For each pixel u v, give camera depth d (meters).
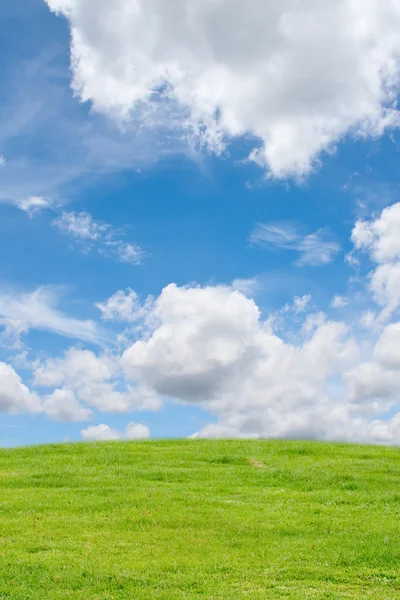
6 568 18.31
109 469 33.03
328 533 22.23
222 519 23.52
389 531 22.17
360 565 19.27
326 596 16.72
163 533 21.95
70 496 27.05
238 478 31.19
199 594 16.67
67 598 16.28
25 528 22.28
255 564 19.09
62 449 39.22
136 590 16.88
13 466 34.34
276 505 26.00
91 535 21.58
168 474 31.78
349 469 32.59
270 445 40.41
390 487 29.20
